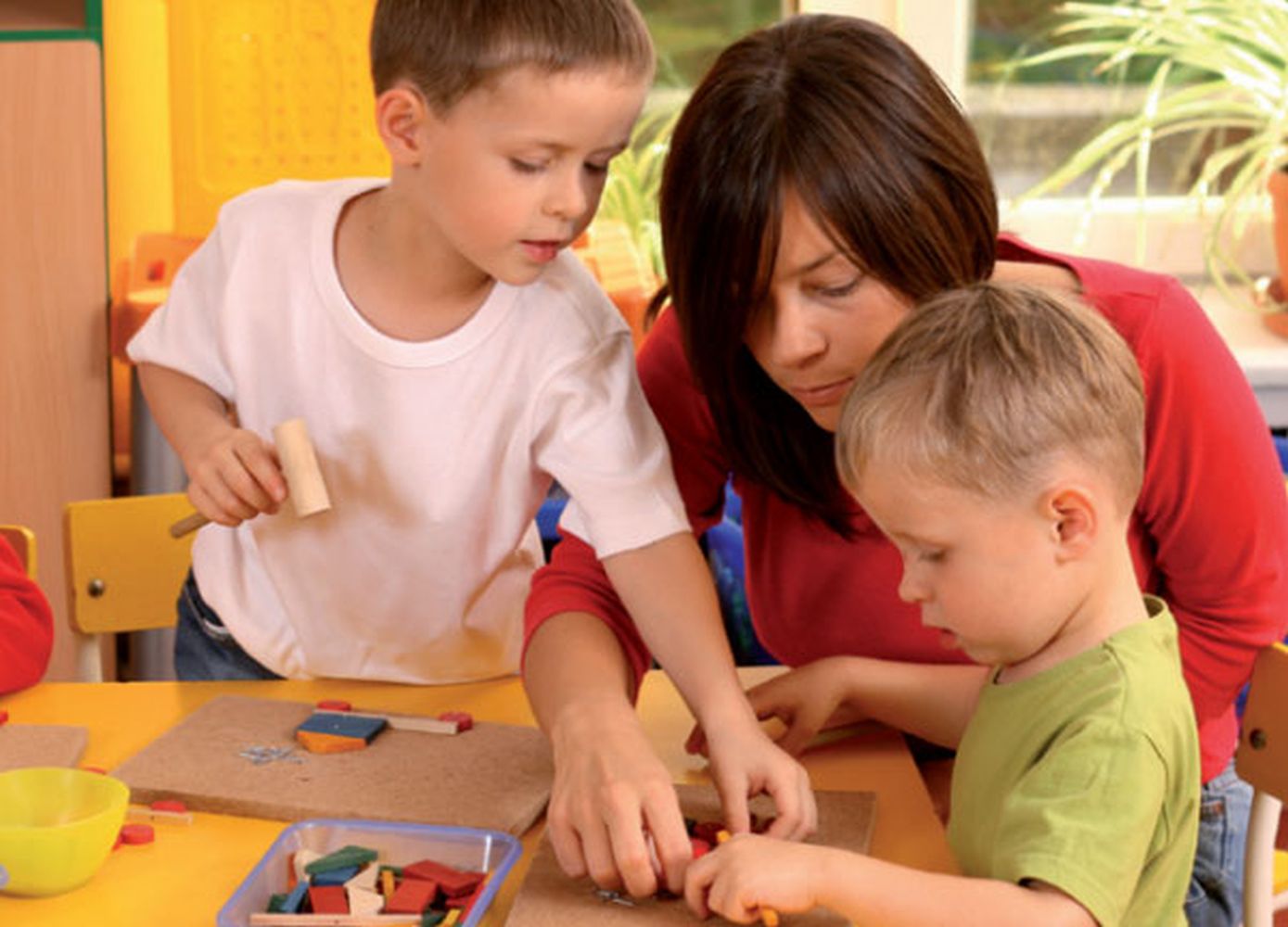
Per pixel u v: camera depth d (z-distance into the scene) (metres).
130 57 2.81
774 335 1.24
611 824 1.11
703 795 1.25
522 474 1.48
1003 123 3.00
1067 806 1.03
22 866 1.11
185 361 1.54
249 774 1.27
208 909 1.11
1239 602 1.40
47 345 2.61
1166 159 3.04
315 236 1.48
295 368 1.50
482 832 1.16
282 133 2.75
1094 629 1.10
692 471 1.51
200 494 1.37
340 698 1.47
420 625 1.55
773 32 1.26
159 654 2.59
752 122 1.19
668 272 1.28
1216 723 1.46
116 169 2.85
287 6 2.71
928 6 2.90
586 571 1.42
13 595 1.47
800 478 1.39
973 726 1.18
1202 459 1.36
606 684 1.27
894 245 1.19
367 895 1.10
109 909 1.11
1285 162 2.88
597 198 1.32
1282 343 2.79
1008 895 1.01
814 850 1.04
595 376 1.43
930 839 1.22
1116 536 1.10
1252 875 1.44
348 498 1.51
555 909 1.09
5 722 1.38
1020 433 1.04
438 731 1.35
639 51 1.27
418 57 1.27
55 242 2.58
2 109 2.54
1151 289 1.39
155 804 1.23
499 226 1.29
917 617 1.46
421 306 1.45
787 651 1.54
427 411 1.46
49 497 2.64
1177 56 2.88
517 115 1.24
